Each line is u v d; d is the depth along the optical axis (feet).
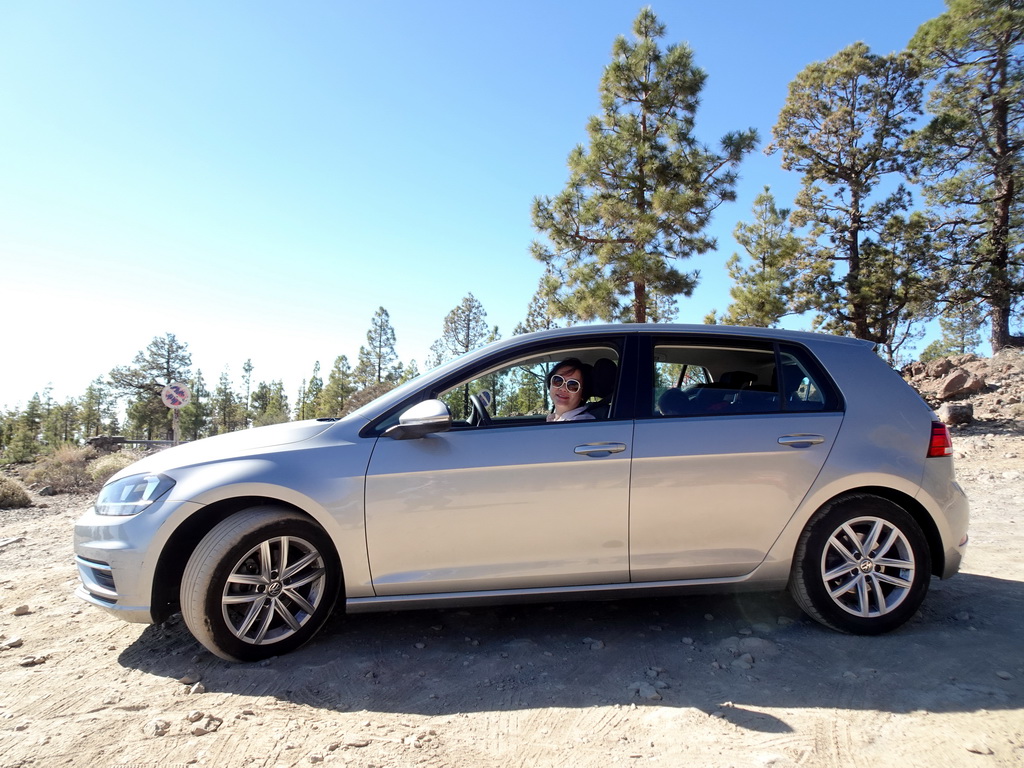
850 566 11.33
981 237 93.76
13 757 8.02
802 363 12.26
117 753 8.07
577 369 12.48
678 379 12.14
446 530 10.94
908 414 11.92
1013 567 15.81
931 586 14.24
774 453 11.37
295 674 10.32
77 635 12.43
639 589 11.29
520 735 8.43
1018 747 7.70
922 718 8.47
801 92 99.09
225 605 10.47
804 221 101.14
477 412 12.48
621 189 61.00
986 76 88.58
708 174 61.21
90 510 11.82
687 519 11.23
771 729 8.32
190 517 10.79
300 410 259.80
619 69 60.39
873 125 96.58
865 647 10.82
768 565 11.37
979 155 90.43
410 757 7.91
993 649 10.61
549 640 11.61
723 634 11.68
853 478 11.37
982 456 40.14
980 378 65.82
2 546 22.81
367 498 10.84
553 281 62.95
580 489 11.08
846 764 7.50
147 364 241.55
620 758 7.82
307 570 11.10
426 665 10.64
